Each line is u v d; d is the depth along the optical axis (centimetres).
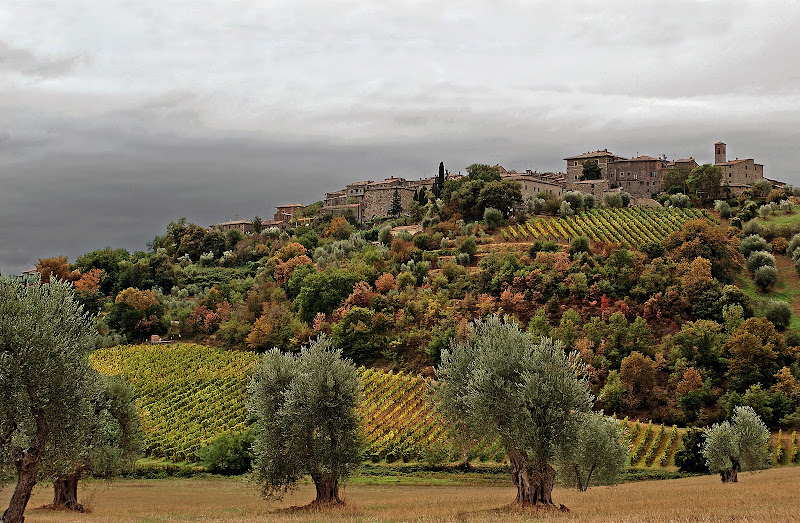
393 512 4556
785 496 4672
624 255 12925
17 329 3875
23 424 4050
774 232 15200
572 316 11575
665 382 10419
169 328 15850
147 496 6438
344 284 14688
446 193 19625
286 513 4694
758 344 10294
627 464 8138
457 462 8362
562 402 4778
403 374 11756
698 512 3981
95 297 17300
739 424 6862
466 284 13550
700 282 12062
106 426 5534
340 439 5319
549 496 4741
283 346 13588
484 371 4978
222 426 9938
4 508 5600
